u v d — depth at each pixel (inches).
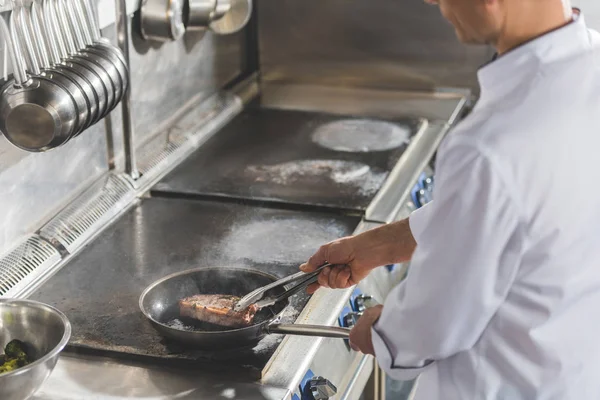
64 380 52.5
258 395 50.8
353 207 74.9
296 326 53.1
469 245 42.0
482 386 46.4
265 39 109.7
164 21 80.7
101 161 78.2
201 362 53.3
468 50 103.0
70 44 63.2
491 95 43.4
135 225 73.6
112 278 64.6
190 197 79.0
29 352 52.7
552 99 41.9
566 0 43.2
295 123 96.6
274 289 59.8
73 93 59.8
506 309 44.9
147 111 86.4
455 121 99.0
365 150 87.7
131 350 54.6
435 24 103.0
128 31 79.0
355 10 105.3
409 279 45.0
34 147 59.4
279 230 72.3
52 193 70.7
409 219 54.7
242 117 99.1
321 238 70.6
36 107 57.8
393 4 103.5
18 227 66.5
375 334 47.8
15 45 57.1
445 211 42.6
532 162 41.3
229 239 70.8
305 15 107.3
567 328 45.0
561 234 42.7
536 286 44.0
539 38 42.3
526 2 41.7
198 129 92.8
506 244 42.6
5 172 64.1
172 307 60.2
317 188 79.3
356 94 106.3
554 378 45.6
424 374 49.6
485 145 41.5
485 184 41.3
